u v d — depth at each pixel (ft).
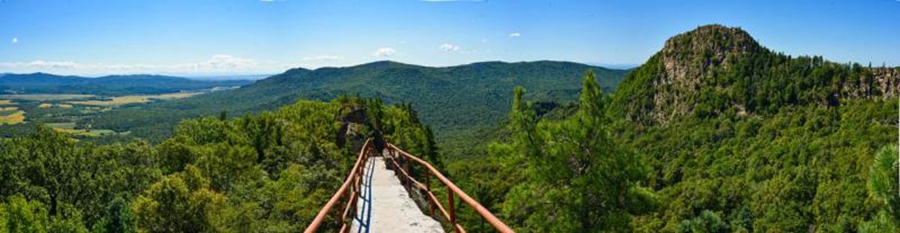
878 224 13.98
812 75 444.55
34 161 127.85
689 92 520.01
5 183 121.29
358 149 205.57
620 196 46.29
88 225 129.29
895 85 385.50
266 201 122.01
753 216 218.59
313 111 284.20
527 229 52.42
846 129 320.09
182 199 106.32
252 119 266.36
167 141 175.73
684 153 354.74
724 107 469.57
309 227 12.06
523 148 48.80
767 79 472.44
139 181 143.64
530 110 48.88
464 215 90.63
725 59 533.96
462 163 264.11
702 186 248.32
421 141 214.48
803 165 254.88
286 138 219.41
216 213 108.68
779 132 382.42
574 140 47.32
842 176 212.64
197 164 153.58
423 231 26.12
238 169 166.81
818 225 184.96
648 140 454.40
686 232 168.66
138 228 108.27
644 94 584.40
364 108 259.39
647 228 173.06
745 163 305.53
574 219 46.85
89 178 133.69
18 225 95.09
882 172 13.79
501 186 146.30
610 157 45.85
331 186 112.57
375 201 33.68
